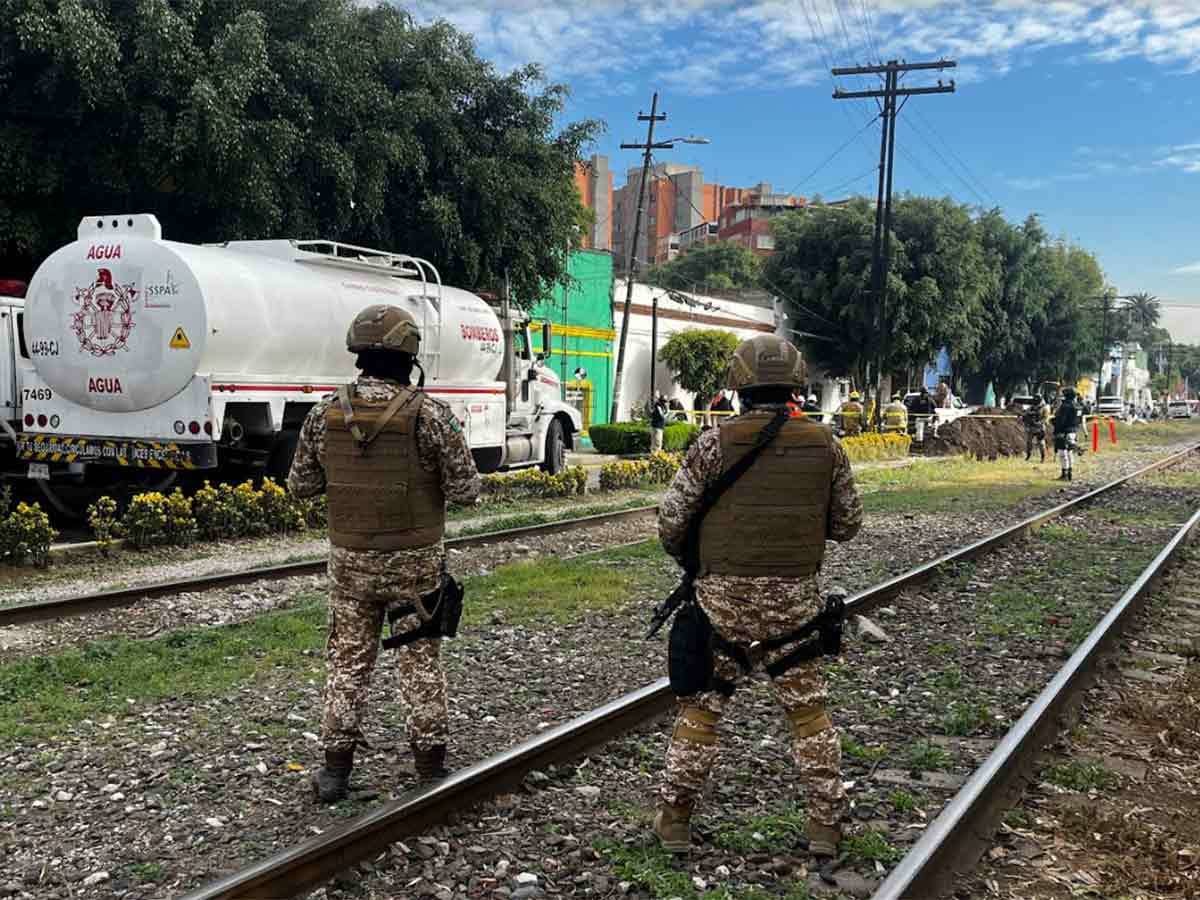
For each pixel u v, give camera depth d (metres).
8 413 12.82
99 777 4.69
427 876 3.76
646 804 4.48
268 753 5.00
